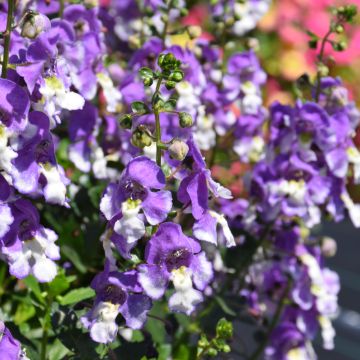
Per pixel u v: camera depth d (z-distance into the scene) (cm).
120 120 50
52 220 59
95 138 60
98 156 59
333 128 59
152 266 50
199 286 51
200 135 62
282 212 60
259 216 62
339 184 60
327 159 59
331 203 60
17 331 55
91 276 60
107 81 59
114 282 50
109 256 51
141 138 50
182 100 59
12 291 60
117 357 55
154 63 60
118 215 50
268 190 60
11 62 51
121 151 61
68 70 53
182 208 51
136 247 51
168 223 50
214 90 63
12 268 50
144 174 50
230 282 62
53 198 51
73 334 54
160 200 50
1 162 49
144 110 51
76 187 60
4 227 50
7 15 52
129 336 56
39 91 50
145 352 55
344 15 60
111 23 63
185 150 50
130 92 59
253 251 62
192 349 59
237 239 62
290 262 63
